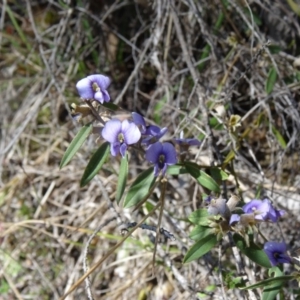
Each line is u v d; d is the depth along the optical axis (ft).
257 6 1.53
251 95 1.47
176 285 1.41
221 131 1.46
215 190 1.20
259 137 1.51
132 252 1.49
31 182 1.57
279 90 1.43
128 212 1.47
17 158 1.67
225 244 1.32
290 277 1.13
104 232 1.52
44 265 1.55
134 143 1.13
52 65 1.65
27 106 1.69
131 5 1.68
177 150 1.24
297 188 1.42
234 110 1.54
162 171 1.15
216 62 1.52
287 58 1.46
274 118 1.51
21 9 1.81
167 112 1.56
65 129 1.66
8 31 1.80
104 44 1.69
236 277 1.23
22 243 1.57
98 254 1.51
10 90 1.77
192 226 1.41
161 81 1.58
